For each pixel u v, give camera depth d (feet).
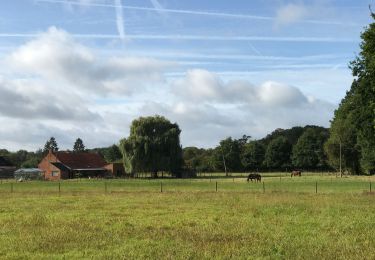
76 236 61.87
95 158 466.29
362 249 51.62
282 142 598.34
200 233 64.39
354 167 426.10
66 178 415.23
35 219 81.41
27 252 51.49
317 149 563.48
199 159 613.93
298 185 217.77
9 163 500.74
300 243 55.93
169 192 160.97
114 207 104.99
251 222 76.48
